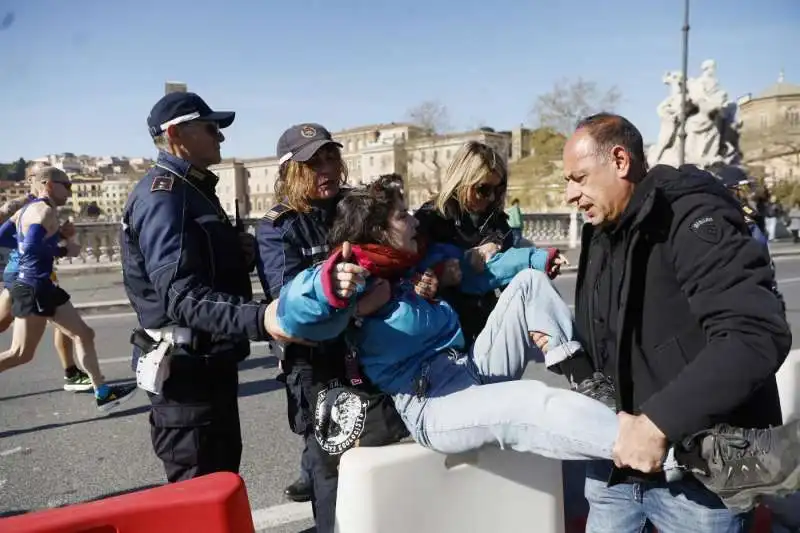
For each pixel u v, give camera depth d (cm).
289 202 246
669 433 155
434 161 5203
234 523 163
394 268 205
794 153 3997
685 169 176
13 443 424
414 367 205
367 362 210
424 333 206
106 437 435
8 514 327
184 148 235
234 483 167
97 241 1440
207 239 227
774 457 152
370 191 208
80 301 1016
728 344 152
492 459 201
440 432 192
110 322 880
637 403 184
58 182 466
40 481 366
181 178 230
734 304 153
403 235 204
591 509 224
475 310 272
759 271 157
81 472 378
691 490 184
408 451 189
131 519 153
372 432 208
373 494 179
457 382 206
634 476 188
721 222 162
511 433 186
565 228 2078
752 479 155
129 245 234
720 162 2202
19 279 445
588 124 186
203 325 208
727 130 2295
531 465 208
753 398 178
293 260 236
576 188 187
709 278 159
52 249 457
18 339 450
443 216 283
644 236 176
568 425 177
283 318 183
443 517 192
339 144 249
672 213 170
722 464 158
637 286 180
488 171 276
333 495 225
